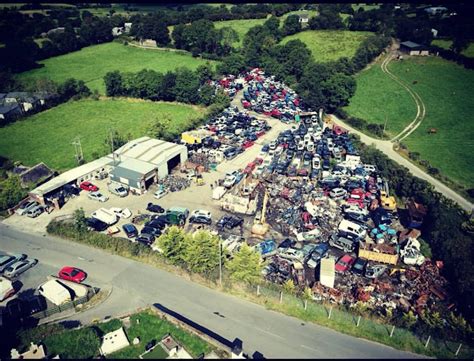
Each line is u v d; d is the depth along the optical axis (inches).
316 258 2844.5
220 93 5994.1
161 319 2346.2
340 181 3863.2
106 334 2240.4
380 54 7554.1
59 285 2559.1
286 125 5364.2
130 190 3809.1
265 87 6737.2
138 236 3105.3
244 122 5329.7
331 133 5009.8
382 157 4185.5
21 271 2775.6
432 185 3718.0
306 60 6963.6
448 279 2741.1
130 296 2536.9
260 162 4266.7
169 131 4987.7
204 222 3289.9
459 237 2851.9
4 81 6284.5
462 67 6722.4
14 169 4119.1
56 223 3223.4
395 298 2554.1
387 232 3122.5
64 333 2241.6
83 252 2974.9
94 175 4037.9
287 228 3201.3
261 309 2436.0
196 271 2655.0
